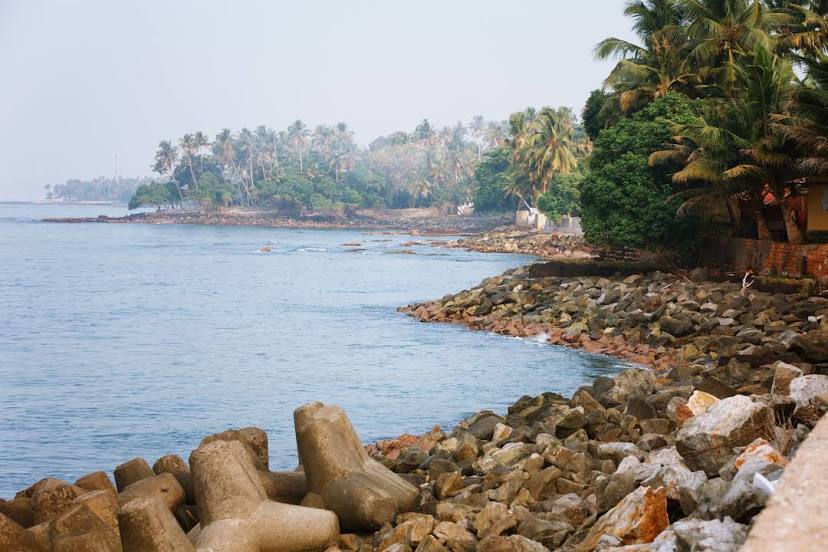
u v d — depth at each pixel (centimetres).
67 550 909
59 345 4241
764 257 4406
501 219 17325
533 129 15325
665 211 5194
